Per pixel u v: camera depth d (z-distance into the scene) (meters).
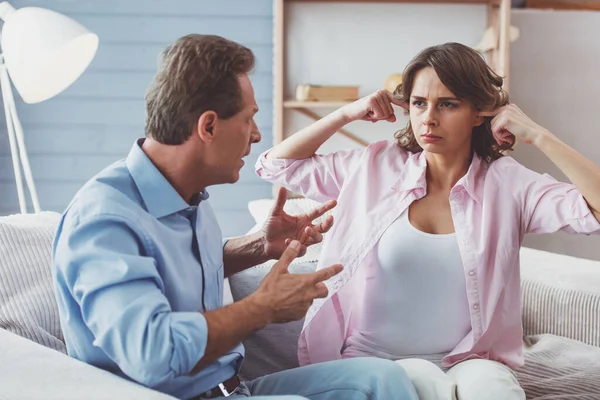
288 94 3.81
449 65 1.77
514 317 1.89
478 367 1.68
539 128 1.82
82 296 1.39
